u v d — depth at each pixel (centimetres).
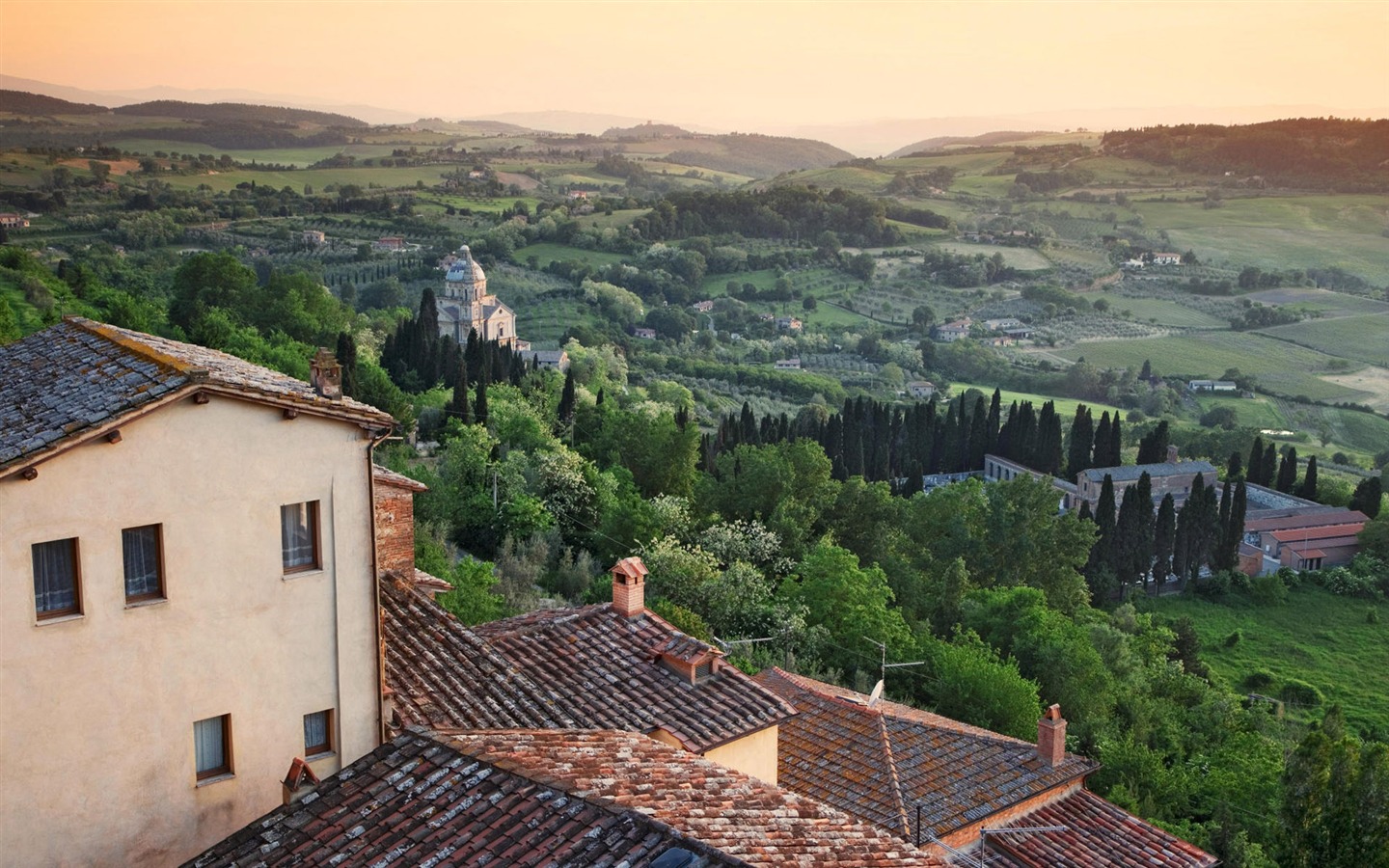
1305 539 13188
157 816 1505
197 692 1521
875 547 9394
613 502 8419
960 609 7838
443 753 1642
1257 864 4091
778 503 9094
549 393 12556
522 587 6575
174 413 1459
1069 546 9638
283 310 13225
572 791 1495
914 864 1508
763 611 6419
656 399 16488
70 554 1423
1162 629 8625
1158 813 4784
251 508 1540
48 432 1391
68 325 1866
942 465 15825
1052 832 2827
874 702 3155
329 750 1666
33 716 1402
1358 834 3638
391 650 2078
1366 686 9719
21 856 1411
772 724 2258
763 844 1445
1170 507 12056
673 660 2336
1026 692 4984
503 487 8338
